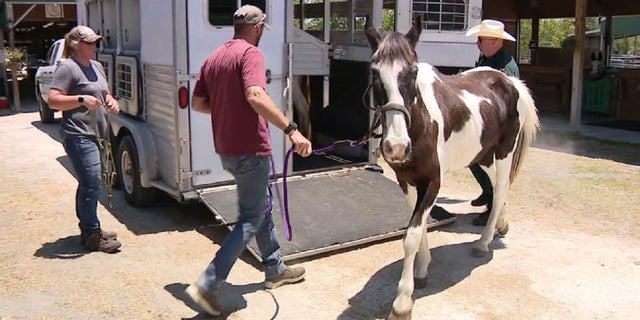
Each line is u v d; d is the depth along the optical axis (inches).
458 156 160.7
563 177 289.4
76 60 174.1
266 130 140.6
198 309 147.3
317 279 165.8
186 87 198.1
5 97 561.3
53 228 209.5
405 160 125.5
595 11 561.3
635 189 265.3
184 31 194.7
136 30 240.7
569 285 163.9
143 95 229.9
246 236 140.3
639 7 521.0
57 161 323.3
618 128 448.1
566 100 538.0
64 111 173.8
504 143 181.3
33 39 797.9
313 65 267.9
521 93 187.3
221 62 137.6
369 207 207.8
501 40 211.0
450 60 306.2
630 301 154.9
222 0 199.3
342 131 277.1
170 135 206.1
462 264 178.7
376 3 246.4
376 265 175.5
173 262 177.5
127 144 228.5
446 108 150.2
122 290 157.8
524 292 159.3
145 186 222.4
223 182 211.0
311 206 205.2
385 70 124.2
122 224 213.0
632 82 482.9
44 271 169.9
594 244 195.9
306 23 305.3
